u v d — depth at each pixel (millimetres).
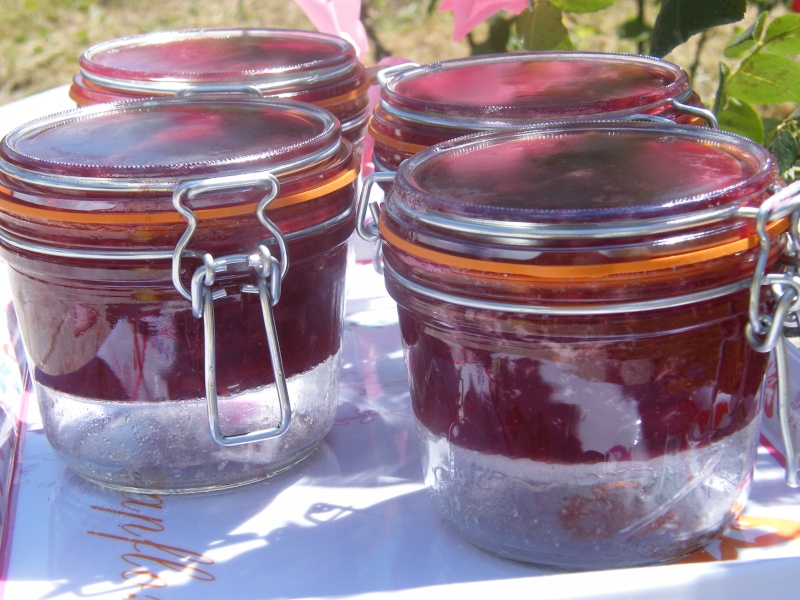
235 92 850
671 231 501
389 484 712
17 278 667
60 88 1401
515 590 533
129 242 601
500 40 1282
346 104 922
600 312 507
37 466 765
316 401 713
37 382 698
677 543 583
